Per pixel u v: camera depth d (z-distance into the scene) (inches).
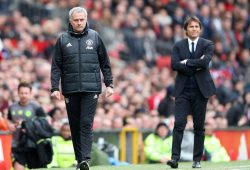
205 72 1369.3
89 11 2815.0
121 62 2719.0
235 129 1847.9
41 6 2662.4
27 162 1525.6
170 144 1745.8
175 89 1373.0
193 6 3036.4
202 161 1635.1
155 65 2775.6
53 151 1568.7
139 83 2461.9
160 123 1745.8
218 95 2417.6
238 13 3147.1
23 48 2415.1
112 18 2844.5
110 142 1779.0
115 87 2305.6
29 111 1528.1
